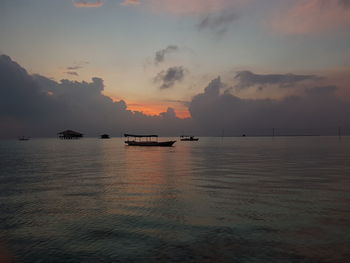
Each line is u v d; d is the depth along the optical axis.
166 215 13.73
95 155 62.78
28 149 96.62
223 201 16.45
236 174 28.28
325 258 9.00
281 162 41.62
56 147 114.81
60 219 13.31
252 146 110.69
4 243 10.55
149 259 9.09
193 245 10.10
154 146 111.06
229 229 11.63
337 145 107.69
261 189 20.05
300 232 11.21
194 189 20.34
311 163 39.47
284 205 15.36
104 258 9.22
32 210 14.98
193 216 13.52
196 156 56.72
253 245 10.03
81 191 20.06
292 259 8.95
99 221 12.94
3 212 14.63
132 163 42.19
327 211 14.10
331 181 23.36
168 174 28.88
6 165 40.19
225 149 87.25
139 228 11.91
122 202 16.52
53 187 21.86
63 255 9.50
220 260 8.97
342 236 10.77
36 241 10.69
